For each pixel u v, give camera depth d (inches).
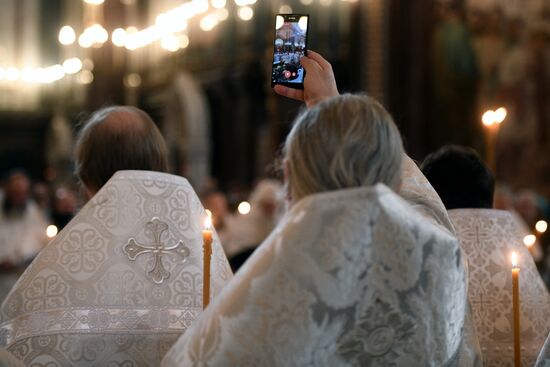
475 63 754.8
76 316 146.3
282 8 952.3
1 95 1456.7
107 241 149.6
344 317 107.4
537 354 177.2
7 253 533.3
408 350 111.0
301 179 111.8
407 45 735.7
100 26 986.7
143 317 147.6
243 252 296.4
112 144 156.3
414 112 736.3
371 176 111.0
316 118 112.2
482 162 186.1
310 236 106.0
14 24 1453.0
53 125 1398.9
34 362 144.3
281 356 106.2
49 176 1342.3
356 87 743.1
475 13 757.3
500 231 180.7
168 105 1083.3
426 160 188.9
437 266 110.7
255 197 504.4
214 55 1059.9
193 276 152.2
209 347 108.0
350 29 749.3
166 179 155.5
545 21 775.1
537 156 773.3
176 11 979.3
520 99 768.9
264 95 1040.2
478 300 177.5
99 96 1160.8
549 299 182.4
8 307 147.4
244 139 1043.9
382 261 108.0
